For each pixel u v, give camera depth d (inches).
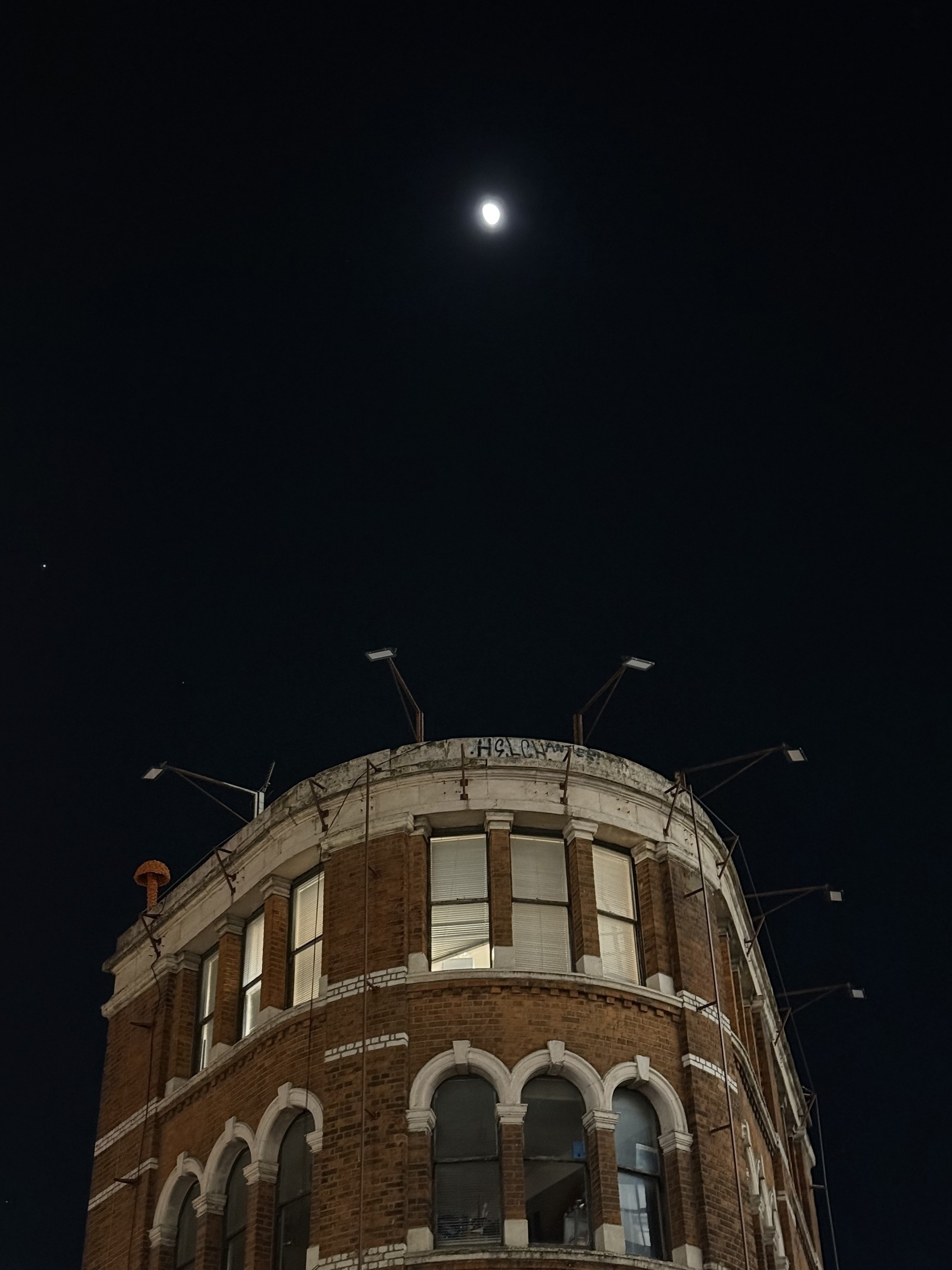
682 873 1339.8
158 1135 1360.7
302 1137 1224.8
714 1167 1205.1
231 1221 1253.7
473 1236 1136.2
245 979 1370.6
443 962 1251.8
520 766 1315.2
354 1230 1136.2
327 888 1309.1
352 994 1237.7
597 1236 1135.0
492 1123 1179.9
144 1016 1461.6
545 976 1221.7
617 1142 1190.9
